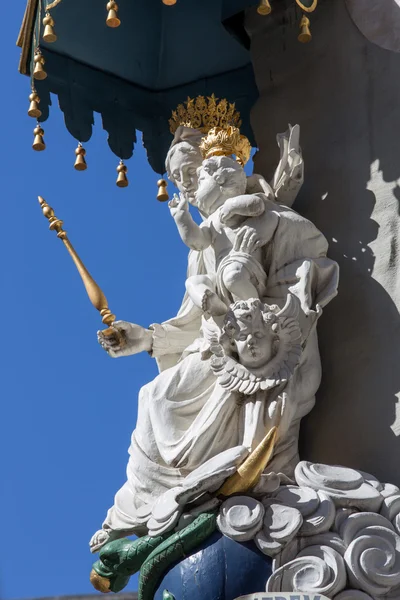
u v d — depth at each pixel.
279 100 21.12
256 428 17.94
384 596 16.84
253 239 18.80
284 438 18.14
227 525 17.25
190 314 19.86
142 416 18.83
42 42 21.86
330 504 17.23
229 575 17.09
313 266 18.80
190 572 17.34
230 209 18.91
